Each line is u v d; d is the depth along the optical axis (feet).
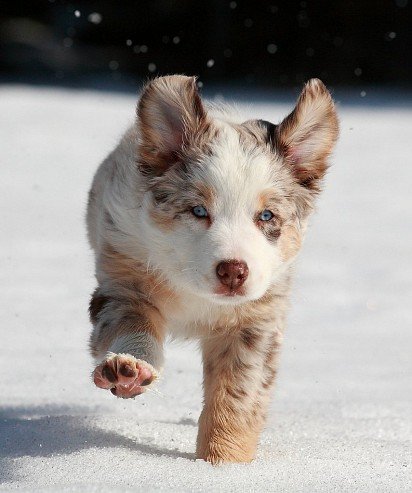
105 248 30.55
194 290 28.09
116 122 119.96
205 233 28.14
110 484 24.16
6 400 35.78
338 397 38.99
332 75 175.42
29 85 161.68
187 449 29.94
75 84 166.50
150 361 27.78
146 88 29.32
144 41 176.14
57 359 42.37
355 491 24.58
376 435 32.17
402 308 56.18
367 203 87.81
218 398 29.73
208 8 171.94
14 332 46.93
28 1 176.14
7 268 60.59
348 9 173.78
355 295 58.75
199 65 173.06
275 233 29.01
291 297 31.68
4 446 28.40
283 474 26.11
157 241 29.19
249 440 29.40
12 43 174.70
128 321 29.14
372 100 160.35
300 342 48.73
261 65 172.86
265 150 29.58
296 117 29.94
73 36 177.99
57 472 25.31
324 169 30.66
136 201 29.78
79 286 57.00
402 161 108.06
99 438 29.55
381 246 72.18
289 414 35.60
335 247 71.46
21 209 78.13
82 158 99.66
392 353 47.03
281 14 172.65
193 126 29.78
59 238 69.15
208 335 30.86
